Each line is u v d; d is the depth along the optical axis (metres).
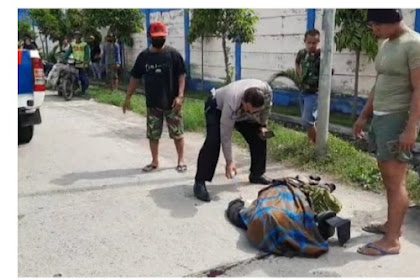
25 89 6.26
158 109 5.35
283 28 9.40
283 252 3.46
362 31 6.82
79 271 3.28
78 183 5.10
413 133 3.15
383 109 3.31
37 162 5.92
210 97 4.55
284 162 5.79
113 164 5.83
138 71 5.30
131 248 3.60
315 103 5.91
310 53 5.80
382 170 3.43
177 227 3.95
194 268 3.30
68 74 11.73
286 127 8.09
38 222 4.07
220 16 8.38
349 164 5.38
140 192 4.80
